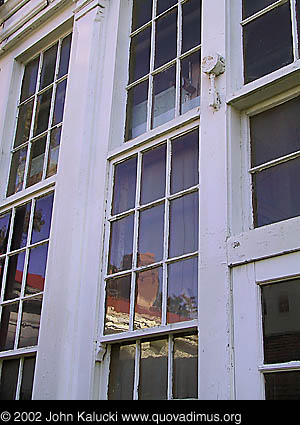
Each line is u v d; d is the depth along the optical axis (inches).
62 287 186.4
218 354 139.6
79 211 192.7
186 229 163.9
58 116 232.5
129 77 209.8
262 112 161.2
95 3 224.7
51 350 179.5
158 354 157.3
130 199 183.8
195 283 155.8
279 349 132.2
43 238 209.3
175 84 191.8
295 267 134.6
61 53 244.5
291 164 149.8
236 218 152.1
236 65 171.2
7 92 256.4
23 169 237.9
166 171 175.8
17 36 260.7
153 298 164.1
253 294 139.7
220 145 160.2
